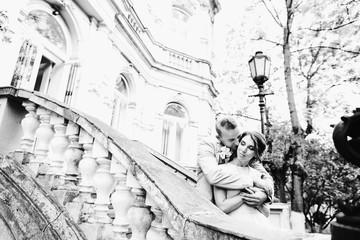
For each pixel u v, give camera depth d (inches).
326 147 547.5
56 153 104.8
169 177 71.6
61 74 287.0
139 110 443.2
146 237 71.0
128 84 437.1
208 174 85.0
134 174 72.1
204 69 540.1
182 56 525.7
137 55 427.8
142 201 74.7
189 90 518.0
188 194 65.6
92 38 315.3
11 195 101.4
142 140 445.1
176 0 578.6
